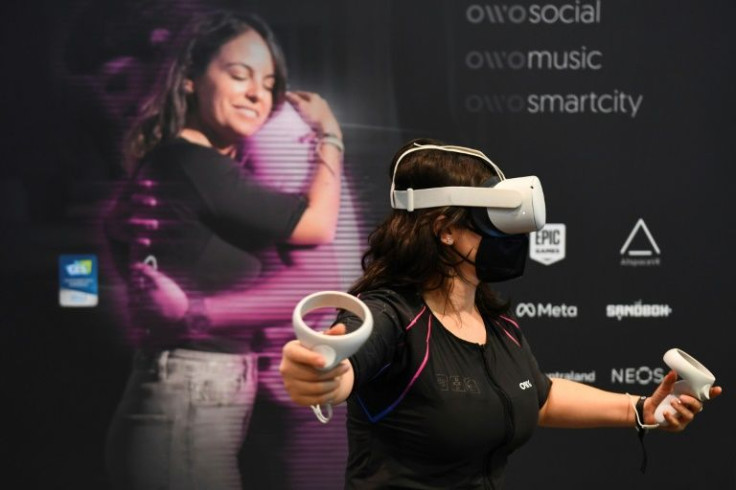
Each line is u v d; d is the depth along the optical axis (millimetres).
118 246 2703
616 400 1638
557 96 2734
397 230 1417
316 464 2785
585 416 1638
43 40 2650
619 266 2779
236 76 2672
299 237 2721
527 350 1611
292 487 2779
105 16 2650
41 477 2744
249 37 2670
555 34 2721
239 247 2719
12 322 2709
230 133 2686
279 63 2682
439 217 1391
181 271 2715
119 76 2664
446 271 1423
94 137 2678
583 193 2762
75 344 2723
